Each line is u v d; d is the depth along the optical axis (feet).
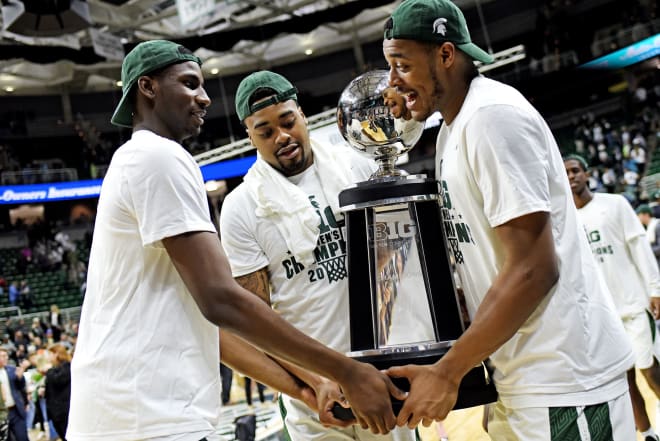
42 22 26.94
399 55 3.98
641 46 43.09
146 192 3.81
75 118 56.54
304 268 5.56
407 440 5.57
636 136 48.34
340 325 5.51
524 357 3.84
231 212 5.70
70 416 3.97
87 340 3.98
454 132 3.95
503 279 3.59
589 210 11.12
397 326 4.12
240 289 3.80
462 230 4.06
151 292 3.91
